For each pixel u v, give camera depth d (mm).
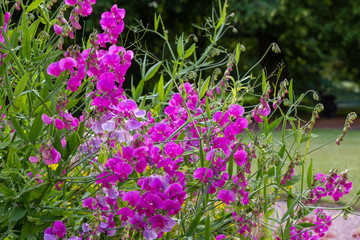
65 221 2307
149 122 2467
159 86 2428
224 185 2346
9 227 2045
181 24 16516
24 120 2324
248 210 2486
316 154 10016
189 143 2496
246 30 16172
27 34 2188
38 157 1997
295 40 17719
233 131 2279
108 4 13086
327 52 20453
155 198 2100
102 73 2117
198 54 9883
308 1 16531
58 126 1979
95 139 2305
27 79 2139
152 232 2109
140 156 2158
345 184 2525
